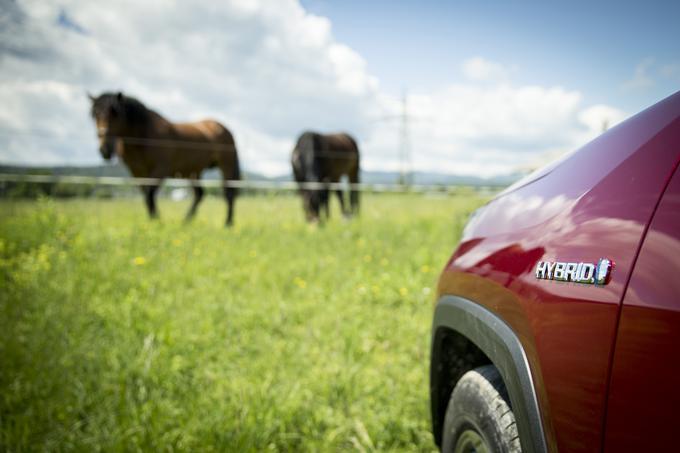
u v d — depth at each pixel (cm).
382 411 250
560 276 107
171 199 1412
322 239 736
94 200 1055
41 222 687
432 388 174
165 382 278
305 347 332
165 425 235
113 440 216
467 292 149
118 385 267
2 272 477
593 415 91
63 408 244
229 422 232
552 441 101
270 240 731
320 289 459
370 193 1647
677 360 77
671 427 77
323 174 1191
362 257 595
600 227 103
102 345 317
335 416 252
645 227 92
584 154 129
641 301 85
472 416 139
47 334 323
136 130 917
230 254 620
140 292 449
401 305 423
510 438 122
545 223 123
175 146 985
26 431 220
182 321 374
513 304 121
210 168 1132
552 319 105
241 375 298
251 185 1098
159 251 619
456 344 172
